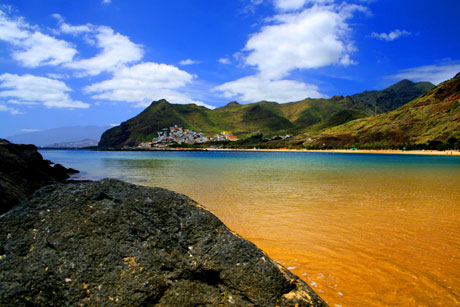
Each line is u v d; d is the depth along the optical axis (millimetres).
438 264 6230
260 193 15898
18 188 10164
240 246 3521
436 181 22609
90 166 45812
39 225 3314
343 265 6180
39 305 2793
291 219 10070
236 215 10664
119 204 3627
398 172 32344
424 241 7742
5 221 3311
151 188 4098
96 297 2906
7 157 15602
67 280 2947
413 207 12086
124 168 39969
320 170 35219
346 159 79375
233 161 64250
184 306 3064
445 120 175750
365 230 8750
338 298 4812
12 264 2959
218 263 3342
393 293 4980
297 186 19188
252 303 3123
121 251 3234
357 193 15977
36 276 2908
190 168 39375
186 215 3797
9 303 2723
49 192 3734
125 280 3037
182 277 3242
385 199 14070
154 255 3289
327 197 14586
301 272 5844
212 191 16750
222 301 3143
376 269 5980
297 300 3152
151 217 3627
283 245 7477
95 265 3086
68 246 3178
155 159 78312
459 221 9805
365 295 4918
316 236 8188
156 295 3051
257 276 3244
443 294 4957
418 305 4590
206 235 3617
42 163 24906
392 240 7820
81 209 3500
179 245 3477
